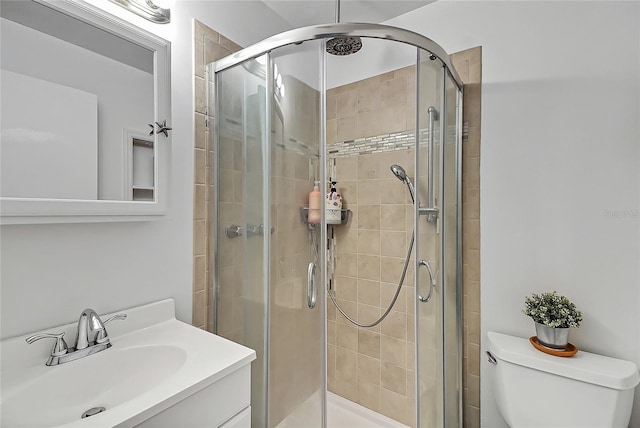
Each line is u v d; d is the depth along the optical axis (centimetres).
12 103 82
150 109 112
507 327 147
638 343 120
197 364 90
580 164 131
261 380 126
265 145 125
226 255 139
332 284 210
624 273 123
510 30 146
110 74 102
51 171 89
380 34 118
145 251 119
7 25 82
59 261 97
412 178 176
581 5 130
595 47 128
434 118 134
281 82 122
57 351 89
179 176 131
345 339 205
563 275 134
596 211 128
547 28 137
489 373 151
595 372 112
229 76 136
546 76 138
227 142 137
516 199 144
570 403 117
